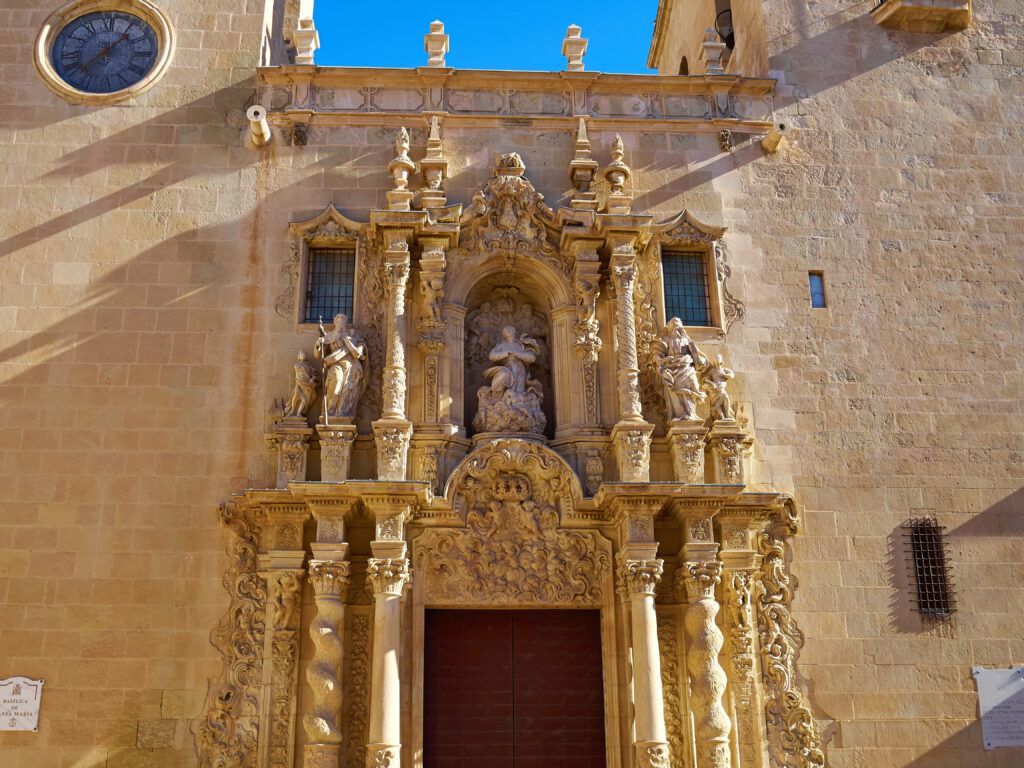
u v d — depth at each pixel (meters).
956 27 22.84
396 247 19.42
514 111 21.33
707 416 19.44
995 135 22.09
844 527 19.08
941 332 20.52
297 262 19.88
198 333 19.36
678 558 18.44
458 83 21.39
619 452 18.70
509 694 18.20
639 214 20.80
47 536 18.03
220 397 19.00
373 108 21.11
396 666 16.97
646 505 17.89
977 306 20.77
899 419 19.86
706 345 20.05
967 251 21.16
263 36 21.62
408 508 17.73
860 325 20.41
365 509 18.02
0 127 20.31
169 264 19.70
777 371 19.97
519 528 18.59
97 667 17.42
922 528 19.20
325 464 18.22
